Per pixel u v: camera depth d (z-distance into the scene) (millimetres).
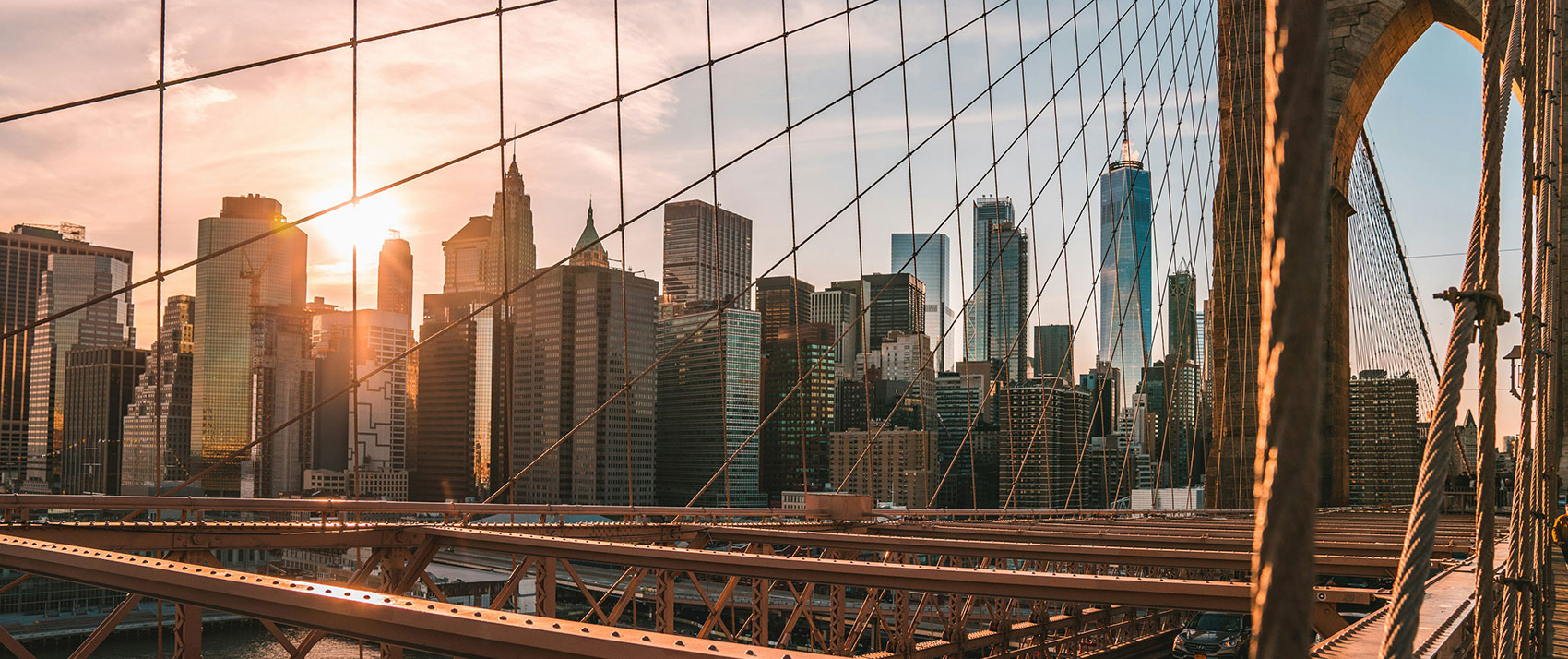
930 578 8891
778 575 9742
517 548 12820
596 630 4656
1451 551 13672
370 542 13961
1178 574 21766
